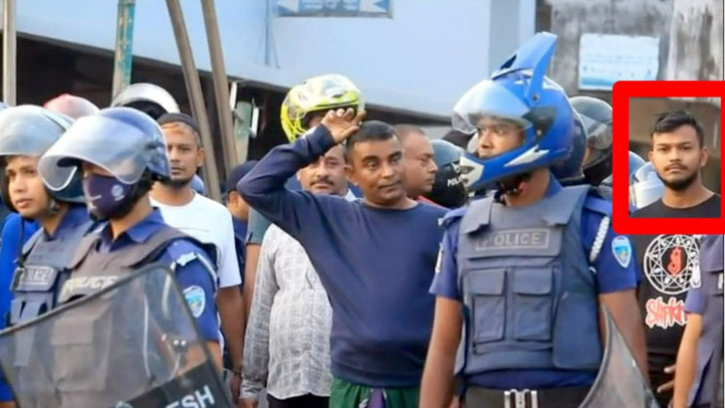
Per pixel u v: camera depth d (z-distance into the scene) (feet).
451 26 60.85
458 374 22.66
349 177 27.22
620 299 21.91
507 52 61.16
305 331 29.37
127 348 19.34
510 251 22.13
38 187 24.09
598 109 29.14
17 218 26.02
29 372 19.69
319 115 30.25
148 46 50.42
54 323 19.63
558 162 22.25
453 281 22.95
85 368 19.44
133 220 21.90
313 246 26.66
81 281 21.72
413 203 27.02
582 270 21.93
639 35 61.46
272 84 53.67
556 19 62.13
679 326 28.71
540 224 22.09
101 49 49.88
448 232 23.12
